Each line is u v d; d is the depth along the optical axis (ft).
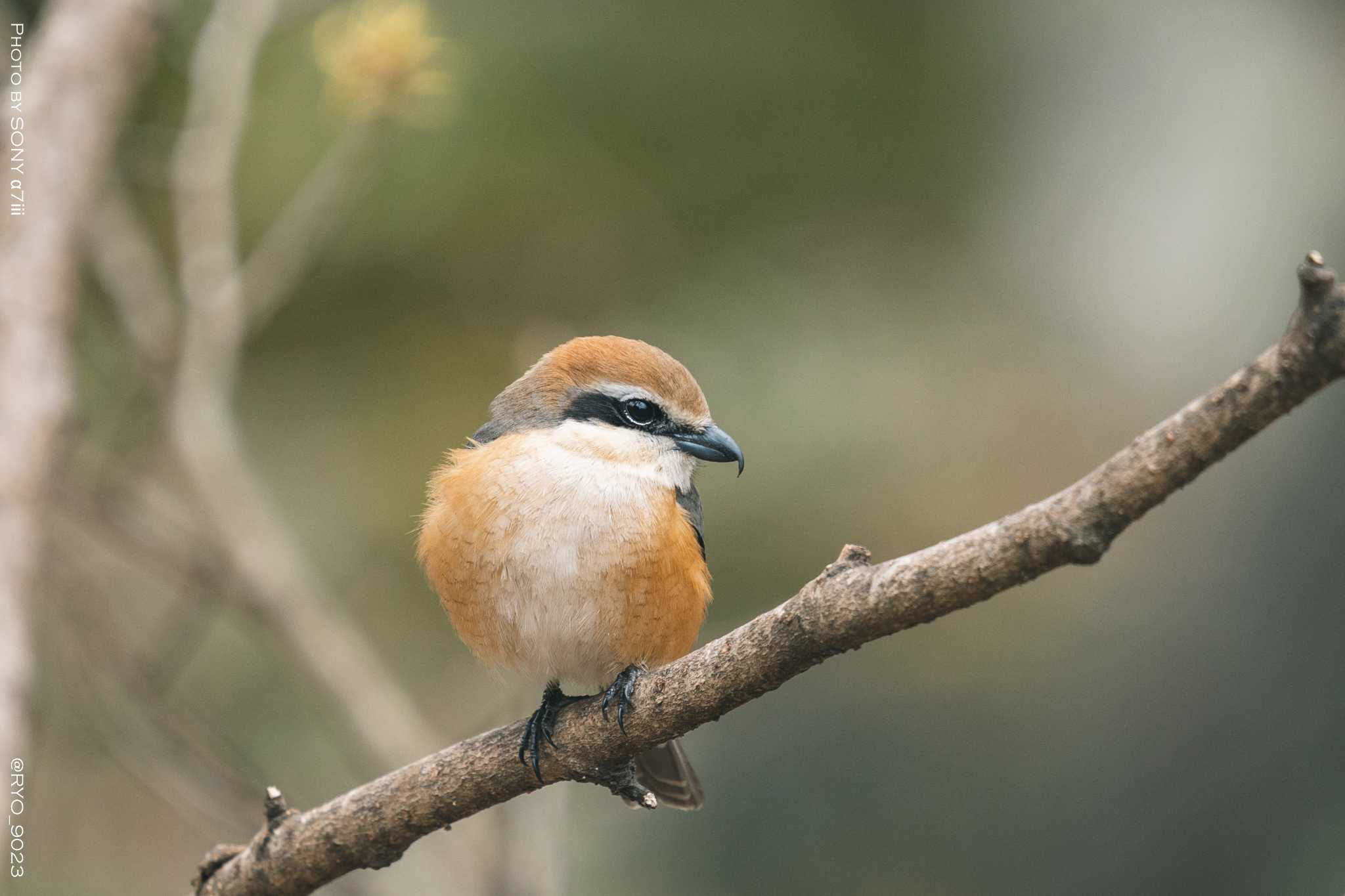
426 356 39.63
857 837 42.06
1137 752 41.55
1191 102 44.52
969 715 43.27
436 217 36.55
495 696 33.14
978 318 43.21
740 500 39.42
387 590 39.81
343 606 37.81
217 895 19.94
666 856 41.34
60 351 24.97
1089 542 13.41
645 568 22.79
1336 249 44.04
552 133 36.42
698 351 39.58
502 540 22.75
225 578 32.60
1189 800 40.52
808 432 39.65
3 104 26.96
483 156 36.01
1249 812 39.68
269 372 39.81
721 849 41.81
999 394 42.68
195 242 32.17
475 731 29.30
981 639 44.04
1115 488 13.16
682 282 39.50
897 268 41.70
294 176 36.22
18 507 22.79
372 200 36.17
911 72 39.40
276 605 32.48
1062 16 42.50
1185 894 39.65
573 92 36.29
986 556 13.97
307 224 32.83
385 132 32.68
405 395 39.63
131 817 35.88
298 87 35.94
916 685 44.04
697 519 25.49
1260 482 42.88
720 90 37.17
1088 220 44.16
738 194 38.91
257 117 35.99
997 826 41.73
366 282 38.27
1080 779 41.81
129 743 30.32
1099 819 41.09
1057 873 40.83
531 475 23.12
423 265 37.86
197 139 31.91
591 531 22.72
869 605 14.76
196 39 36.47
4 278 25.04
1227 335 44.34
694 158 38.09
